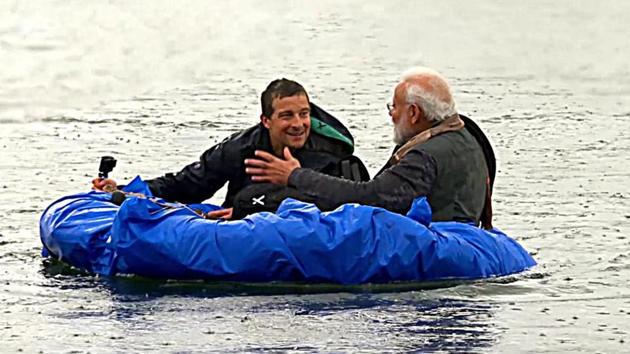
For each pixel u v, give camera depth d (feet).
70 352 70.74
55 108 174.09
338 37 279.08
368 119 166.61
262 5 328.08
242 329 75.10
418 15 333.62
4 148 142.92
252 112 173.68
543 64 238.68
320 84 203.10
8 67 208.44
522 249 93.45
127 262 85.51
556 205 116.26
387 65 233.76
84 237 88.48
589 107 183.52
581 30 303.68
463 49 263.29
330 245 83.46
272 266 83.61
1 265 91.15
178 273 84.74
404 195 87.81
